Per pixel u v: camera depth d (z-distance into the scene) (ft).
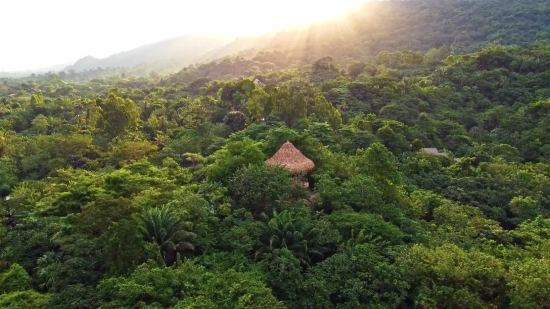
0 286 59.21
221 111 193.36
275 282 59.31
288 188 80.79
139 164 103.86
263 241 69.21
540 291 53.36
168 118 198.29
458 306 55.62
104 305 50.90
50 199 88.89
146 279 54.08
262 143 105.81
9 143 146.00
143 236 65.51
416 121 187.62
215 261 64.13
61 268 58.49
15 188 106.93
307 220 70.64
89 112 190.80
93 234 66.39
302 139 104.37
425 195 97.96
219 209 75.46
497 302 59.77
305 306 57.11
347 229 72.64
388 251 66.23
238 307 49.21
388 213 81.76
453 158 147.43
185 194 79.20
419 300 56.44
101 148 139.03
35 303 53.26
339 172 97.19
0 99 296.30
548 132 160.04
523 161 148.46
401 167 122.83
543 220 87.30
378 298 58.03
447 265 59.52
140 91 304.71
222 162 91.76
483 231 82.74
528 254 70.54
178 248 65.31
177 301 52.42
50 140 137.80
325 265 62.69
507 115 189.37
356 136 144.46
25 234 72.02
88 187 86.48
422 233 76.69
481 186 111.45
